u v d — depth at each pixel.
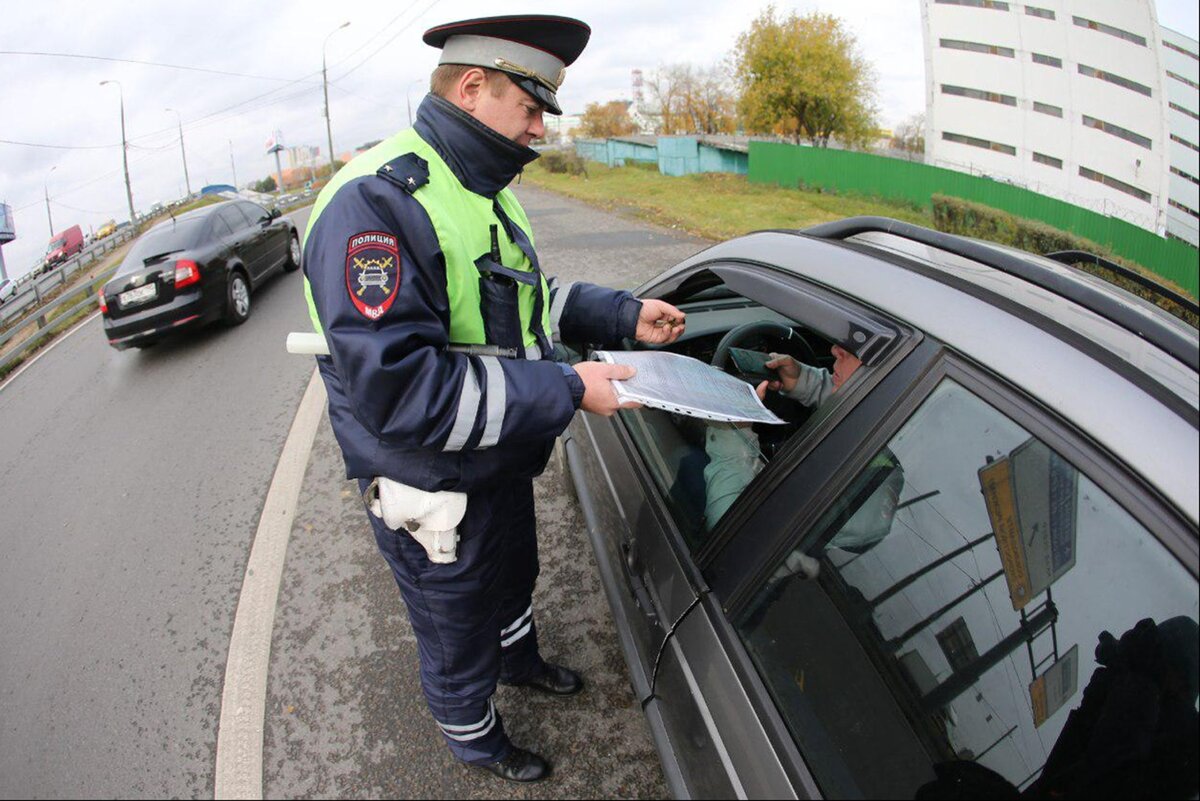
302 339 1.26
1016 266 1.27
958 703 1.06
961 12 25.05
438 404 1.13
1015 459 0.97
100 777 1.95
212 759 1.97
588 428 2.31
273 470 3.71
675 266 2.24
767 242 1.72
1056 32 24.12
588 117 49.22
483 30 1.17
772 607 1.20
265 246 8.05
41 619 2.69
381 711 2.08
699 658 1.30
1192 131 25.06
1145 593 0.87
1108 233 13.59
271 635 2.43
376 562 2.80
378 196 1.14
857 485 1.14
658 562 1.56
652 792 1.80
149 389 5.44
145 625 2.58
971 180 14.39
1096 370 0.93
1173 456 0.82
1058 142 24.72
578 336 1.76
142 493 3.65
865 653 1.11
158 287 6.09
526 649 1.90
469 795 1.82
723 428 1.65
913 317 1.16
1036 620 1.00
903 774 1.02
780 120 22.50
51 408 5.42
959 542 1.05
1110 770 0.93
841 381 1.51
